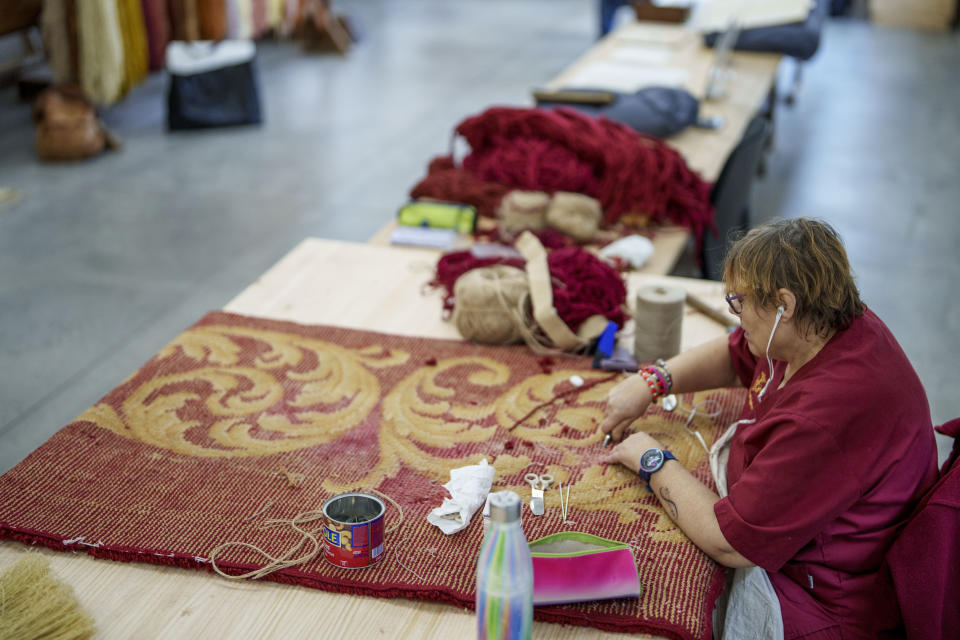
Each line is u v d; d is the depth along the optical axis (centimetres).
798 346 166
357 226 505
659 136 416
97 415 218
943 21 994
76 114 569
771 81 525
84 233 481
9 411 334
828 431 156
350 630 158
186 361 243
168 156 595
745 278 163
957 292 448
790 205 550
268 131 648
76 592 165
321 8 827
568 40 934
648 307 238
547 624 161
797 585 171
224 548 175
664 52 564
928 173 607
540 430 218
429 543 178
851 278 161
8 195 521
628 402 210
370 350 252
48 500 188
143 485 194
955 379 375
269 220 508
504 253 287
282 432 214
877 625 164
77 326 394
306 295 286
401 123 673
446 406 227
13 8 550
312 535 178
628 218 346
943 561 155
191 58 629
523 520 186
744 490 164
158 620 159
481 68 825
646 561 175
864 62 871
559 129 356
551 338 251
